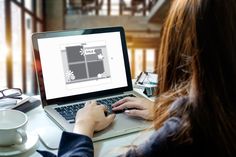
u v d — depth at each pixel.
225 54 0.64
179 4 0.72
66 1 4.20
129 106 1.21
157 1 4.01
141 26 4.26
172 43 0.75
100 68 1.31
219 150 0.65
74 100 1.26
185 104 0.69
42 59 1.22
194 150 0.66
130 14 4.28
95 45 1.31
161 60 0.80
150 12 4.10
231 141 0.64
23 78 3.08
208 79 0.65
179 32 0.72
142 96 1.34
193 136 0.66
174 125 0.69
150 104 1.21
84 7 4.27
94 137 1.02
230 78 0.65
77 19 4.20
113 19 4.24
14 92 1.30
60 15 4.12
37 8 3.71
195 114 0.66
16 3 2.86
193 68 0.67
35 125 1.10
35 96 1.35
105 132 1.06
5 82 2.70
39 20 3.77
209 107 0.65
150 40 4.27
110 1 4.27
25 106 1.21
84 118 1.04
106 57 1.33
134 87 1.48
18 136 0.95
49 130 1.07
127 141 1.03
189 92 0.69
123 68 1.36
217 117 0.64
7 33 2.68
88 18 4.21
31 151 0.95
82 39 1.28
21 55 3.04
